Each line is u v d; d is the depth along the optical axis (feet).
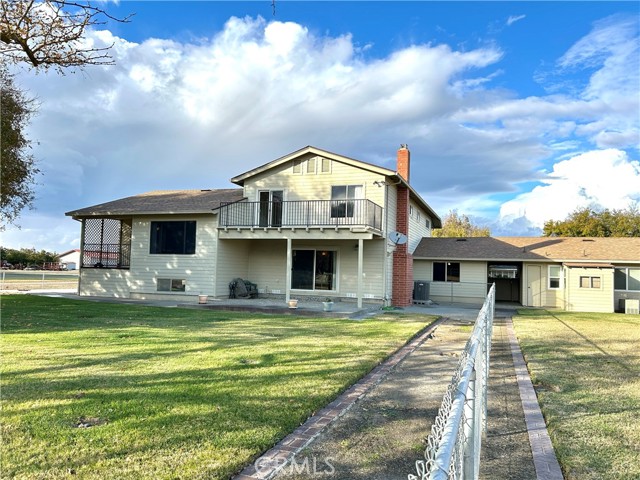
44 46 22.12
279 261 63.31
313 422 14.01
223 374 18.95
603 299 63.52
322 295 60.18
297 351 24.50
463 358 8.30
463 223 172.65
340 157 57.21
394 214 61.57
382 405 16.15
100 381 17.48
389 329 34.58
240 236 57.36
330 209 57.16
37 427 12.62
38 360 21.02
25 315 37.83
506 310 61.41
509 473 10.98
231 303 52.85
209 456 10.98
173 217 60.59
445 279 73.15
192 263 59.21
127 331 30.30
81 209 65.00
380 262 57.67
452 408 5.36
